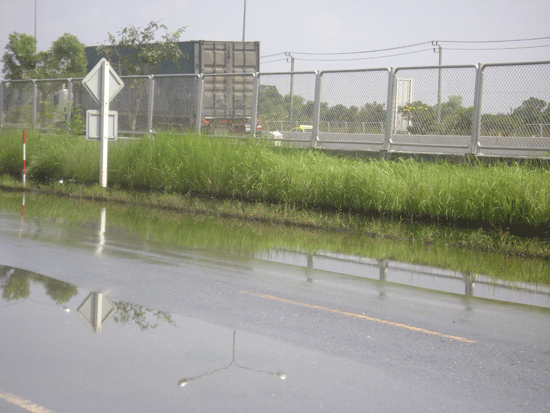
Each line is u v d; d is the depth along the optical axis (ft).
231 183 46.29
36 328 15.85
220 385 12.84
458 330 18.17
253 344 15.61
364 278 25.05
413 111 45.60
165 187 49.75
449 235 35.14
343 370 14.20
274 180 44.29
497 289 24.53
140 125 63.98
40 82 74.38
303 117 51.16
